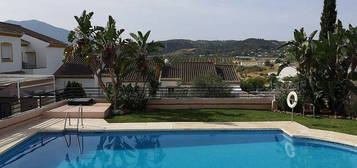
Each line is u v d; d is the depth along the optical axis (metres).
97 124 15.01
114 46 18.08
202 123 15.44
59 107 18.05
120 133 14.07
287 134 13.72
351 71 17.70
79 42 18.17
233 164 10.88
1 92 19.44
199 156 11.68
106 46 17.98
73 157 11.38
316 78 18.11
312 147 12.79
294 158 11.49
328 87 17.69
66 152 11.89
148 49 19.22
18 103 16.95
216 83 26.42
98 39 18.45
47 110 16.95
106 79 30.61
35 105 17.67
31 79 18.47
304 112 17.73
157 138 13.89
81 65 32.22
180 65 35.19
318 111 18.20
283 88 19.72
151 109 19.81
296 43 18.55
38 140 13.32
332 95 17.53
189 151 12.27
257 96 21.25
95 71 19.47
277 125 15.05
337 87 17.92
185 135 14.27
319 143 12.80
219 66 35.34
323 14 21.00
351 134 13.26
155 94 21.59
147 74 19.86
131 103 18.73
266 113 18.56
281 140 13.66
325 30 20.83
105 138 13.80
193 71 33.59
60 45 31.53
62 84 30.14
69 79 30.09
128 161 11.12
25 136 12.67
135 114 17.94
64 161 10.95
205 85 26.23
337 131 13.80
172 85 31.23
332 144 12.48
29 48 29.05
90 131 14.01
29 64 28.75
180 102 20.20
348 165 10.78
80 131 14.01
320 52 17.20
